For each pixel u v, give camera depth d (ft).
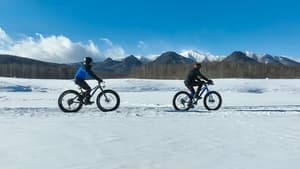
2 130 26.76
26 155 19.20
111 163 17.71
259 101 68.23
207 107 45.44
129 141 23.20
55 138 23.84
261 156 19.36
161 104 56.18
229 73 306.35
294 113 41.27
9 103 58.44
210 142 23.12
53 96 82.99
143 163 17.74
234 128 29.09
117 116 37.14
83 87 41.60
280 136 25.45
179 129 28.37
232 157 19.08
